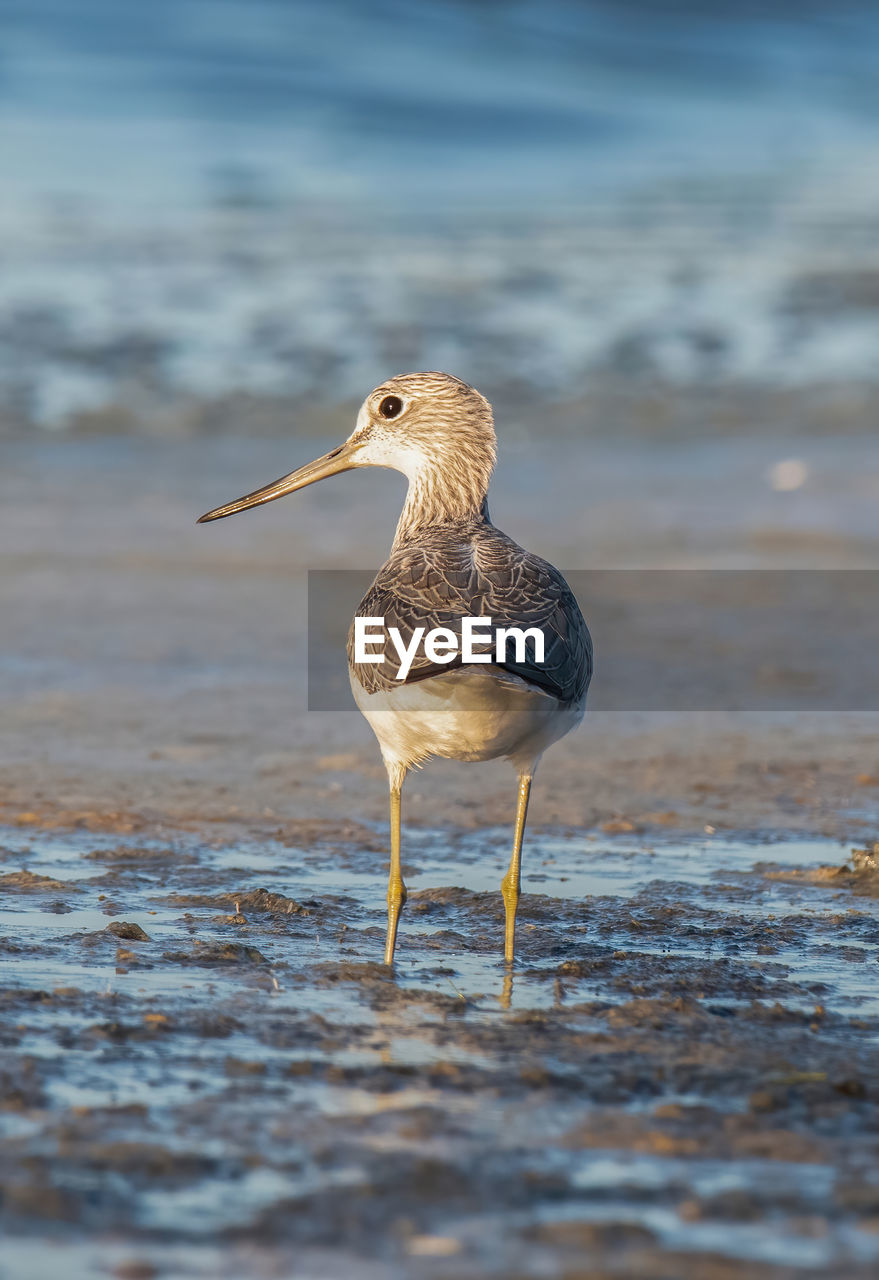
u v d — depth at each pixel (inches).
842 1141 238.4
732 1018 295.9
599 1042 280.7
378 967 323.3
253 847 419.2
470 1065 268.7
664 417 1043.3
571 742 530.0
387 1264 200.7
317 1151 231.5
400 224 1660.9
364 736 530.0
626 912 371.2
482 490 378.0
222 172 1902.1
